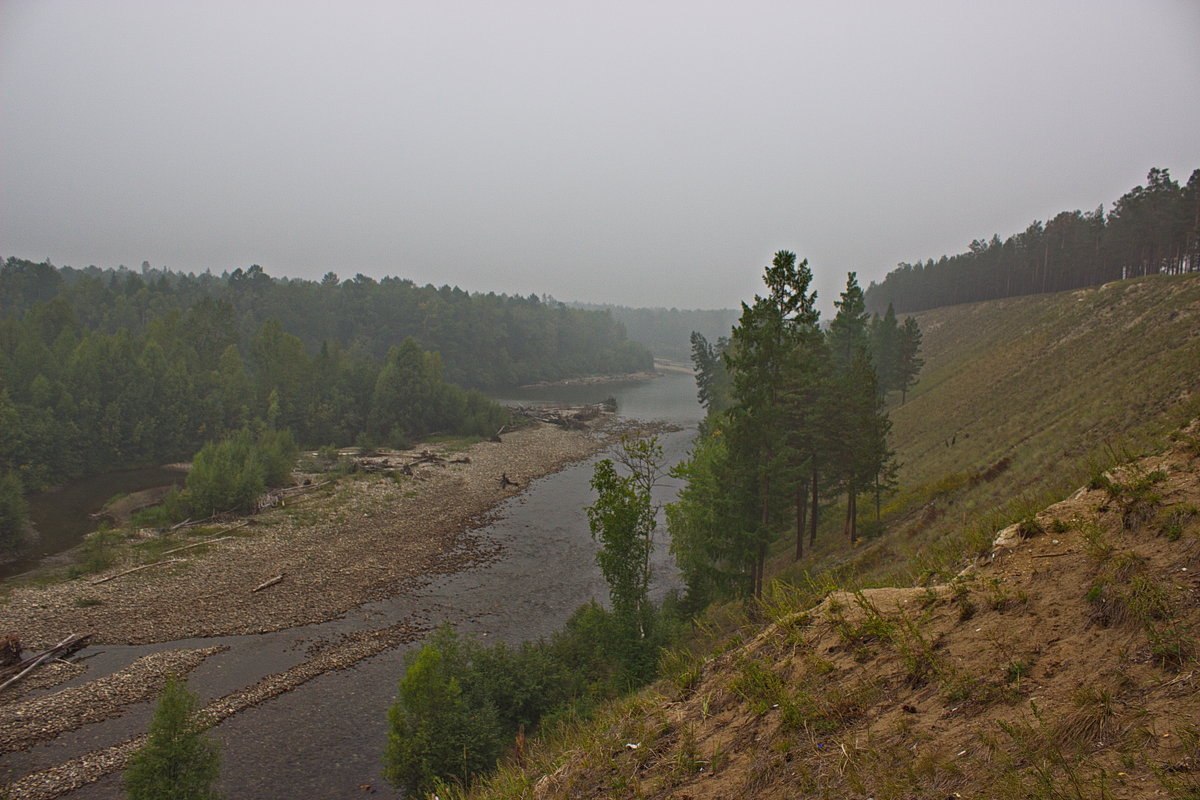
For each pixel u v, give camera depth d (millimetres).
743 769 5422
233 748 19766
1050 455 25750
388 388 80062
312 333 128500
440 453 70250
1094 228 79750
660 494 55781
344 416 76875
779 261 24469
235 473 45406
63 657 25125
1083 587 5098
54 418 54250
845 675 5793
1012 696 4383
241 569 34719
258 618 29094
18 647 24312
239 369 74125
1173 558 4742
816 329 31516
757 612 10383
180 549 36875
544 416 98375
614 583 22750
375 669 24703
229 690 23016
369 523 44094
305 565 35781
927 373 80750
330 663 25047
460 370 141375
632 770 6531
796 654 6660
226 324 88188
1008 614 5312
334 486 53312
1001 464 29219
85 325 102188
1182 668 3805
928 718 4691
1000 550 6434
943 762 4129
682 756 6117
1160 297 48656
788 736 5395
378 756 19453
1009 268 100000
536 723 18859
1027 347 58562
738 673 7156
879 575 18656
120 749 19234
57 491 50781
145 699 22078
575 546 40719
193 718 20719
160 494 50781
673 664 10258
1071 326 56125
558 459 69500
